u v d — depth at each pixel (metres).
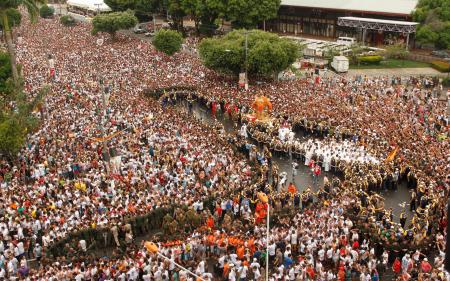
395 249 26.67
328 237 26.25
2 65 51.69
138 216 29.12
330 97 51.09
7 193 30.11
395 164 36.56
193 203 30.09
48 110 45.97
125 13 89.69
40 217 27.91
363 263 25.22
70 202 30.12
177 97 56.53
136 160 35.62
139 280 23.97
